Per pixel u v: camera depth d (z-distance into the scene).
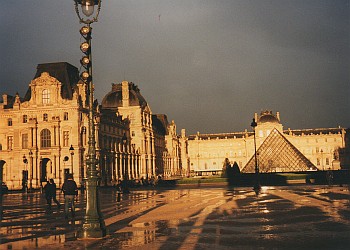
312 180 88.62
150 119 175.88
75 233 21.39
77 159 111.06
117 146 143.62
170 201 44.19
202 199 44.97
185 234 20.36
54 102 114.12
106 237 20.36
